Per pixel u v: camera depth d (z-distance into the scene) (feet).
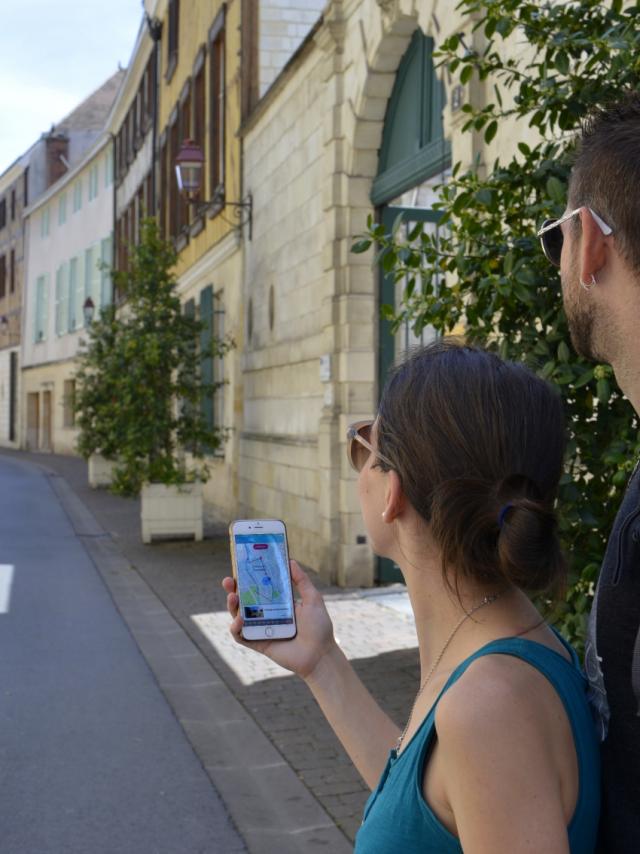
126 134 103.24
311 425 36.40
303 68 36.78
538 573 3.70
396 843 3.61
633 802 3.63
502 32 12.25
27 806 14.70
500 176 11.95
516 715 3.35
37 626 27.50
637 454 10.08
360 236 13.33
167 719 18.95
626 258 3.64
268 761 16.49
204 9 59.52
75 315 126.31
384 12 28.37
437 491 3.85
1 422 162.81
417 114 28.86
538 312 11.21
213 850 13.20
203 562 39.50
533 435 3.89
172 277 47.93
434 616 4.03
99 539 47.34
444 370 4.00
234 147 50.24
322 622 5.52
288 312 39.68
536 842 3.17
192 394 46.62
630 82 11.15
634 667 3.55
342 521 32.42
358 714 5.33
